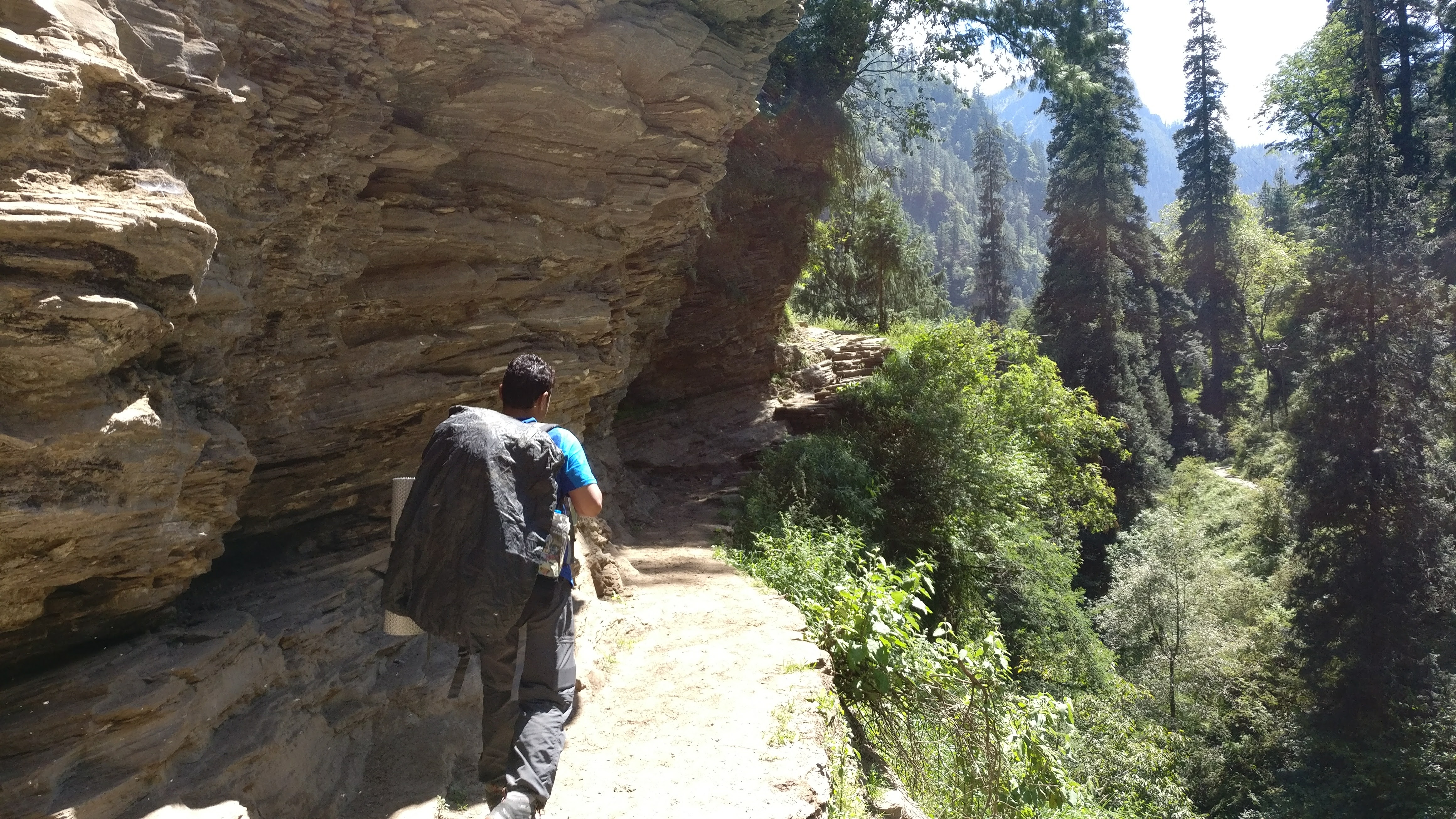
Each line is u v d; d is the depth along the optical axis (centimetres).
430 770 405
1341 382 2427
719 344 1514
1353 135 2797
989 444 1533
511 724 311
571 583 311
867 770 546
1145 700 2041
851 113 1958
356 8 444
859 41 1872
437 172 558
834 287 2738
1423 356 2400
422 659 468
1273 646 2284
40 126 267
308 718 380
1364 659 2092
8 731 272
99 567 299
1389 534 2245
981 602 1385
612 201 681
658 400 1448
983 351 1741
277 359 462
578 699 484
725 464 1300
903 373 1561
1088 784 1272
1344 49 4266
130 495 294
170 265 291
